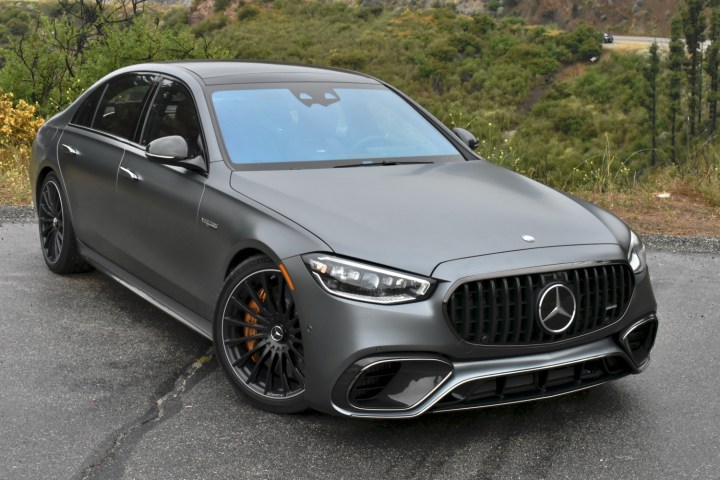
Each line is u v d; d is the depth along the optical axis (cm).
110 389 390
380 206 362
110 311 503
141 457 325
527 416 370
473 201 379
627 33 14262
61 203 551
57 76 1284
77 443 335
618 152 5931
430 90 7925
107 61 1251
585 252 347
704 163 1041
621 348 358
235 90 454
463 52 8344
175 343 454
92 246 522
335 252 328
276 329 355
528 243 342
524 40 8238
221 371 416
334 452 331
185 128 439
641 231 786
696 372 432
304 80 485
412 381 321
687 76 6300
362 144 443
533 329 333
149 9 1362
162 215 430
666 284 605
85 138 526
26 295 527
